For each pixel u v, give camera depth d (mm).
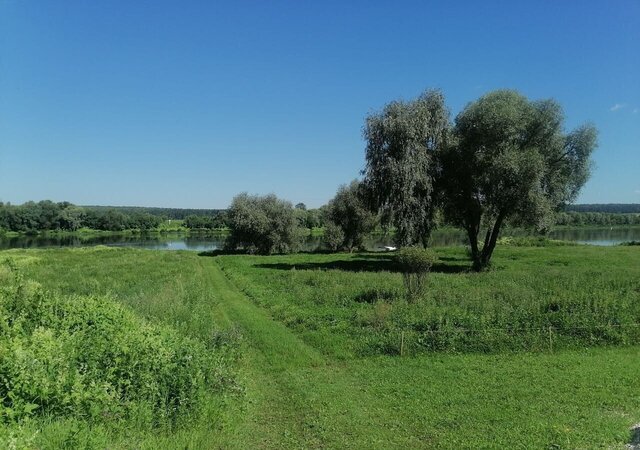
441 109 40531
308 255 65125
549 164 40281
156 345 11016
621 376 13289
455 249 67188
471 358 15469
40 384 8156
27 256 50844
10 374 8156
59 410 8070
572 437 9234
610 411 10852
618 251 58312
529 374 13672
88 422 8062
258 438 9859
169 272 37719
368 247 88000
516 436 9445
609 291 22969
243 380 12609
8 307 14234
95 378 9320
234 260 54625
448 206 42938
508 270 38625
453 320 17516
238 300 27469
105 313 14211
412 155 39281
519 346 16203
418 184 39812
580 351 16172
